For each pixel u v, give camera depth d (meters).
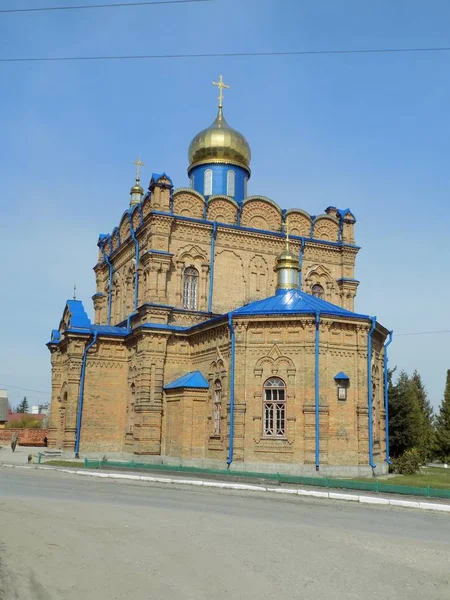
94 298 52.12
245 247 43.38
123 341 42.62
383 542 14.16
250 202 44.25
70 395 40.66
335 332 33.03
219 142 47.66
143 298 41.84
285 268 39.94
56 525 15.77
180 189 41.97
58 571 11.36
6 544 13.45
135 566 11.72
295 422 31.78
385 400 36.72
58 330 49.09
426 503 20.52
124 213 47.25
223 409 33.94
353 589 10.30
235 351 33.22
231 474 28.70
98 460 37.66
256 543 13.73
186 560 12.16
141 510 18.48
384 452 36.03
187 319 40.56
